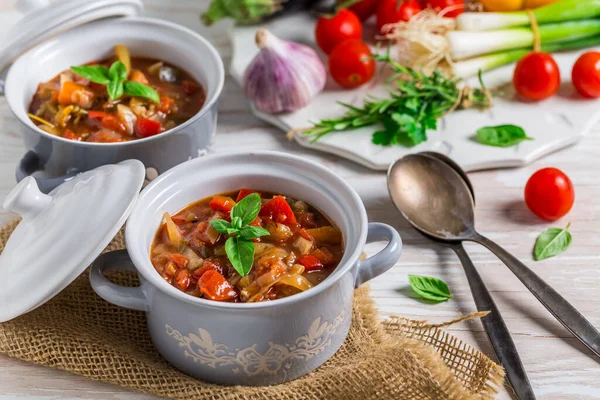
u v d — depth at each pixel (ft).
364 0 2.73
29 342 1.84
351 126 2.40
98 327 1.91
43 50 2.24
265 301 1.69
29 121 2.06
